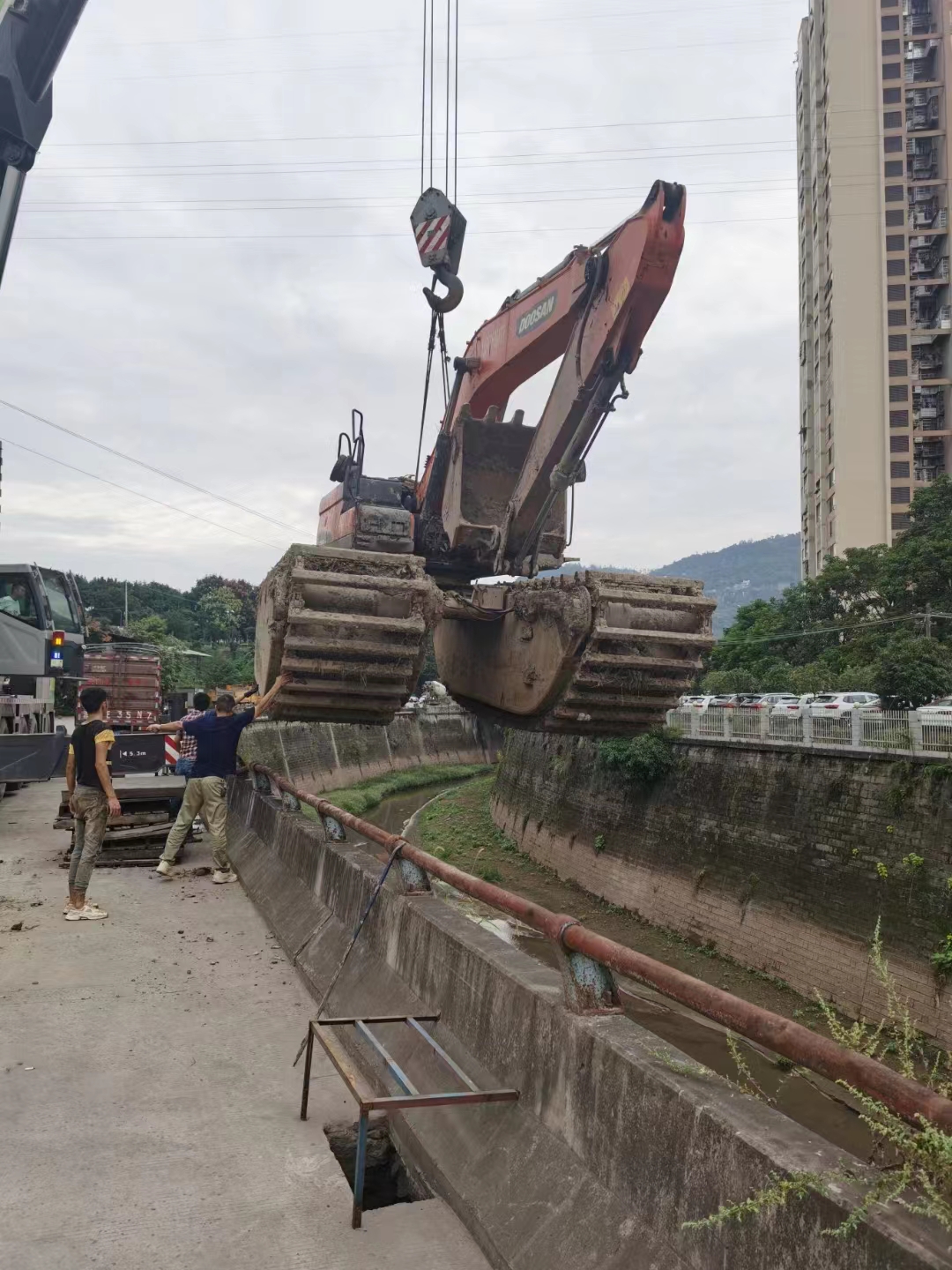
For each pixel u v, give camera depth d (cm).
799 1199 201
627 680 651
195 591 9581
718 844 1917
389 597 637
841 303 5800
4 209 808
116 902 741
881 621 3491
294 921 641
